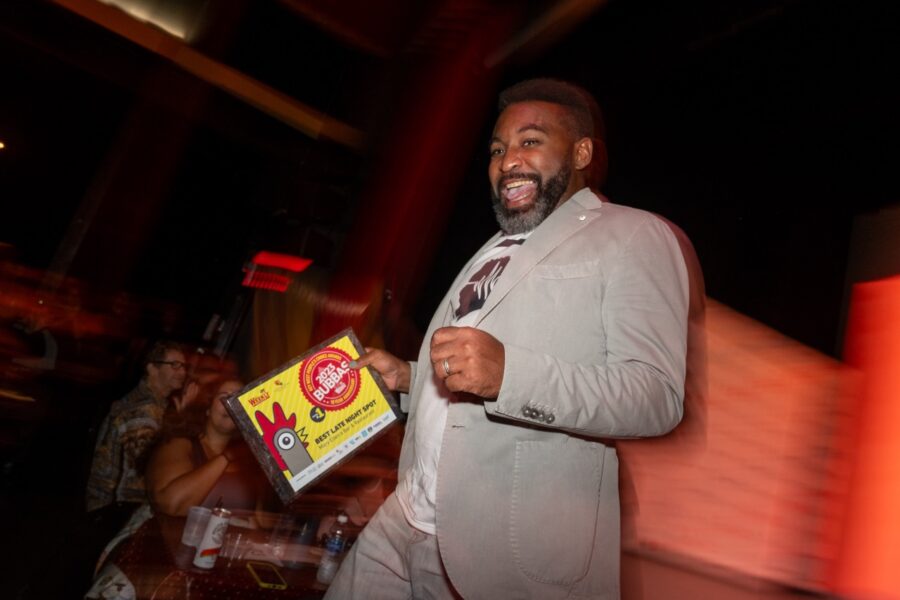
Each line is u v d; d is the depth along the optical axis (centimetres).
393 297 612
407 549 179
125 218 910
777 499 476
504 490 152
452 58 620
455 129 636
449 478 154
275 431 176
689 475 507
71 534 272
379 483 320
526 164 176
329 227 623
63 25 673
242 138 702
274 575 239
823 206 471
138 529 251
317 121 668
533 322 158
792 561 465
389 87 652
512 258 167
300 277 551
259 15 683
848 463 450
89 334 665
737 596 479
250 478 297
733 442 496
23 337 586
